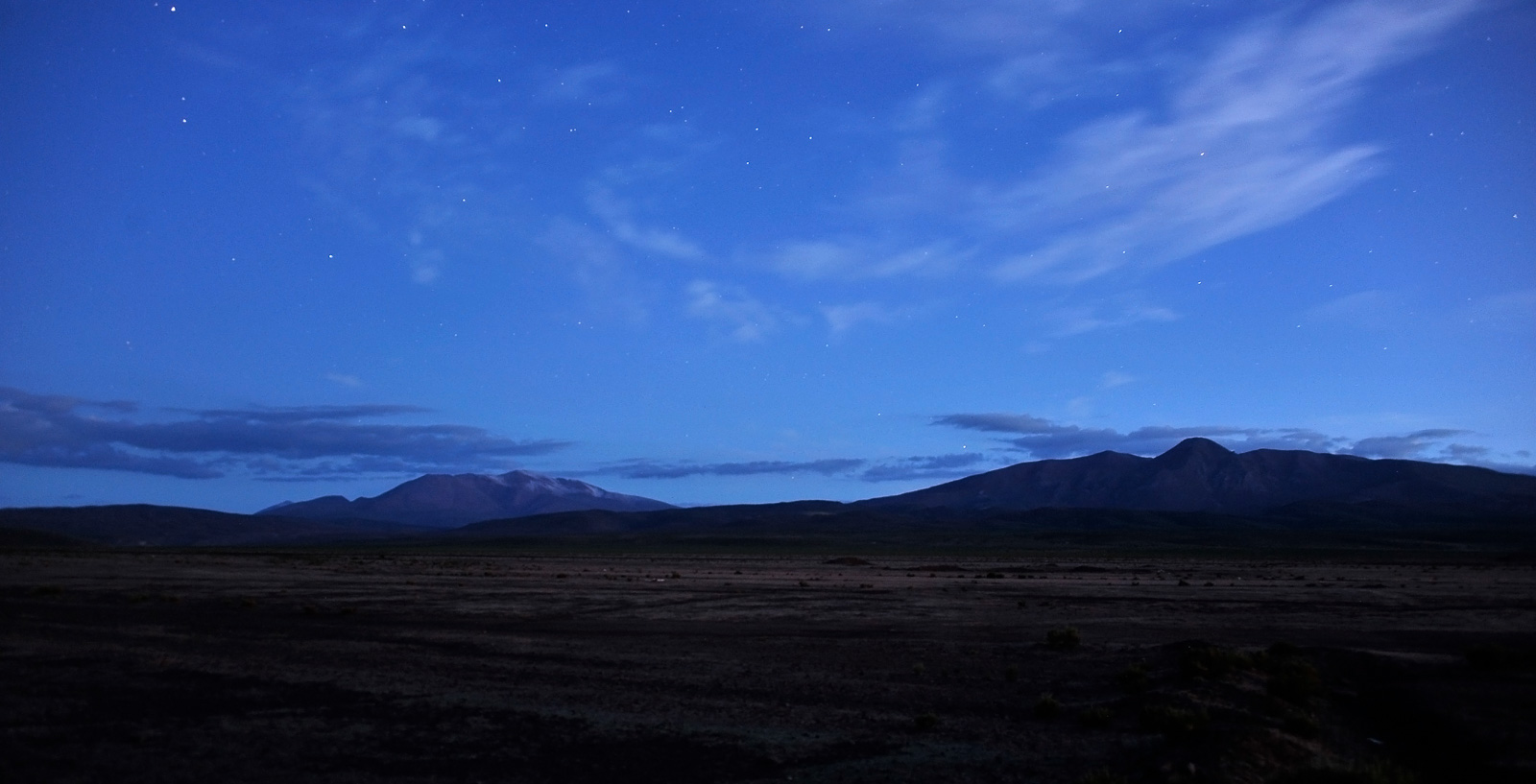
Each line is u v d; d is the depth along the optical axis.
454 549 181.25
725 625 35.09
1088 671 23.91
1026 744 16.55
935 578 67.88
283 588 51.47
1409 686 18.70
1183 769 13.66
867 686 22.23
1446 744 15.13
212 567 74.88
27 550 117.56
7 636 29.50
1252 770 13.70
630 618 37.41
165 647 27.86
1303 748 14.96
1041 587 55.56
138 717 18.38
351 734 17.27
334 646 28.77
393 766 15.18
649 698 20.86
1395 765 14.34
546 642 30.00
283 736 17.03
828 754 15.98
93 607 38.81
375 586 53.94
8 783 13.72
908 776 14.61
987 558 121.69
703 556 135.25
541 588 53.41
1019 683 22.50
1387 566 91.06
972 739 16.98
